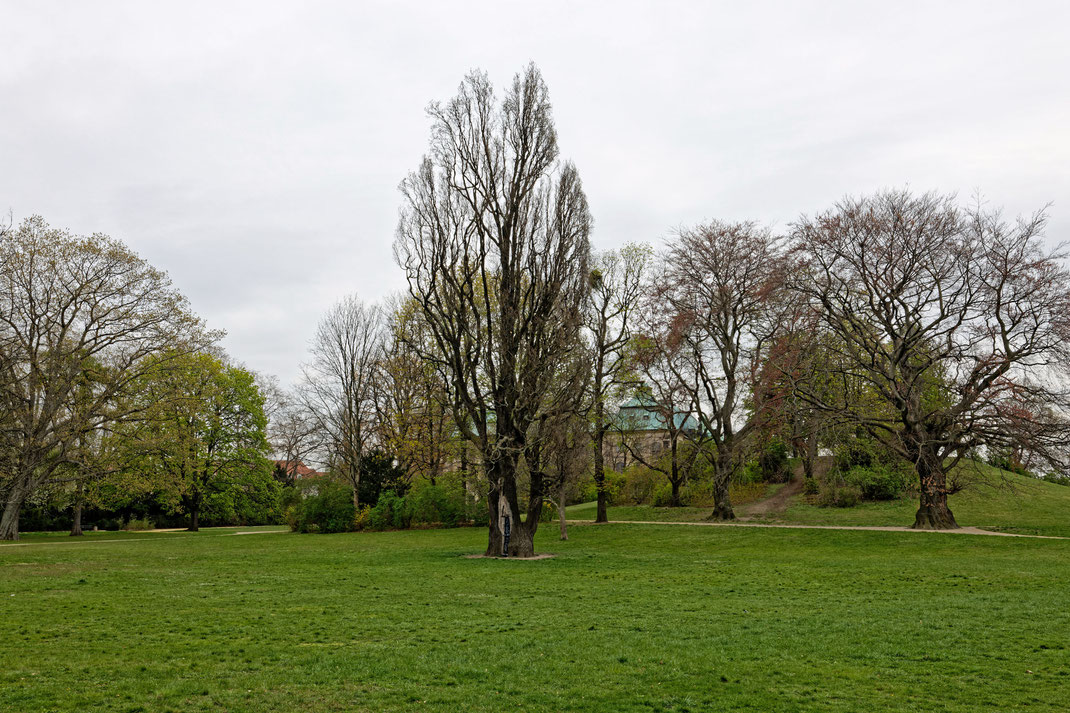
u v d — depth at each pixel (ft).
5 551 109.40
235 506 209.97
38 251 139.54
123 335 146.00
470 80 105.81
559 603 57.52
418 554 103.96
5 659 37.81
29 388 139.95
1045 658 38.75
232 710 30.32
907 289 124.77
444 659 38.63
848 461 168.86
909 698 31.96
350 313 182.60
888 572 77.25
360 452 179.83
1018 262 115.34
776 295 132.26
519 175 103.30
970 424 116.98
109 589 65.00
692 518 160.45
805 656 39.47
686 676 35.55
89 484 157.07
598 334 153.48
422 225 104.63
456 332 107.86
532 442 99.09
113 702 30.99
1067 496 160.56
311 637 44.09
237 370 200.85
